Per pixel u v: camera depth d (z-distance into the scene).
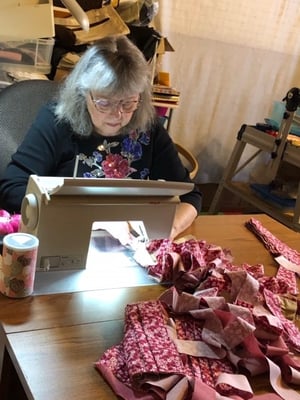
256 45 3.22
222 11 3.00
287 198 2.96
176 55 3.01
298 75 3.49
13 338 0.83
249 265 1.23
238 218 1.57
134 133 1.57
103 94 1.34
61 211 0.99
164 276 1.09
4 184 1.34
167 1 2.82
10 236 0.94
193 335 0.89
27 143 1.44
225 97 3.29
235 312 0.92
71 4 1.64
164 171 1.65
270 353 0.88
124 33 2.31
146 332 0.85
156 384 0.75
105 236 1.23
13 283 0.92
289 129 2.75
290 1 3.19
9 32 1.96
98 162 1.54
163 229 1.17
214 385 0.79
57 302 0.95
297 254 1.39
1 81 2.04
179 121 3.21
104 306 0.97
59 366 0.78
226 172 3.16
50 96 1.64
